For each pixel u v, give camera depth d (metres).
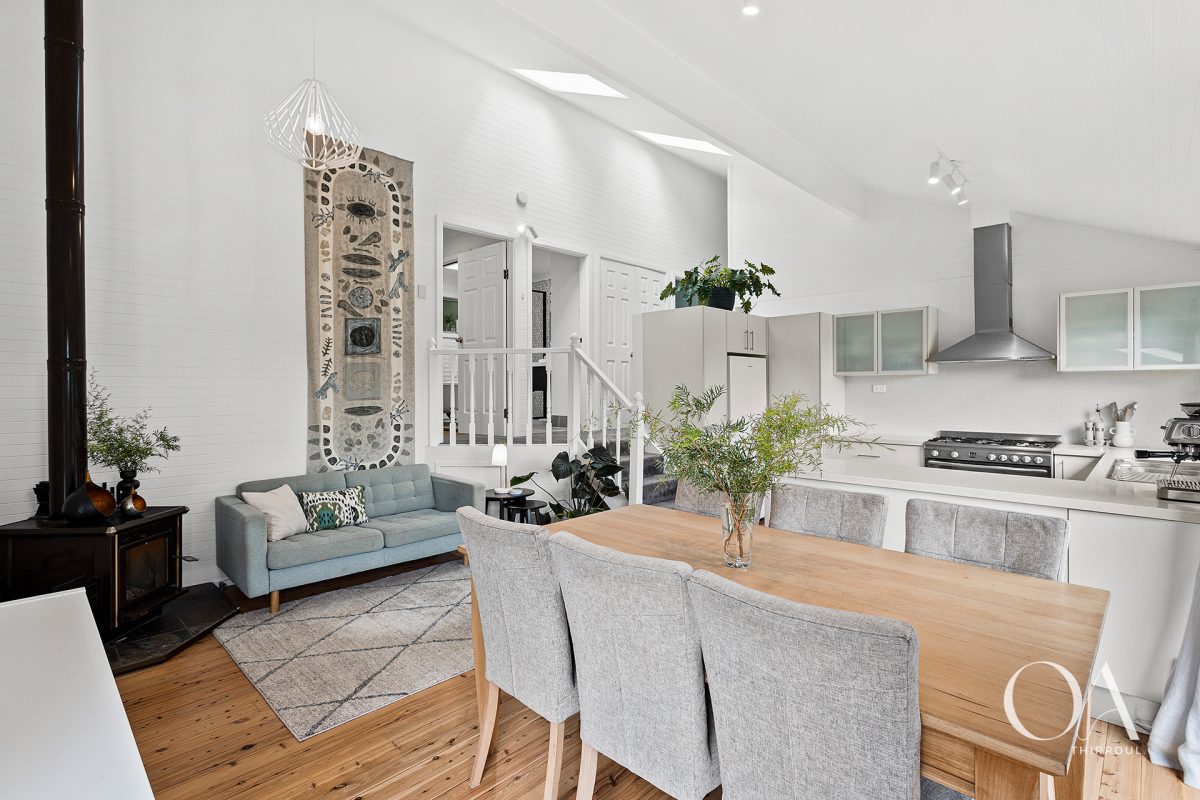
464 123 5.58
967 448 5.33
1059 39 2.12
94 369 3.66
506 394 5.28
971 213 5.63
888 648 1.06
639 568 1.45
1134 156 3.01
